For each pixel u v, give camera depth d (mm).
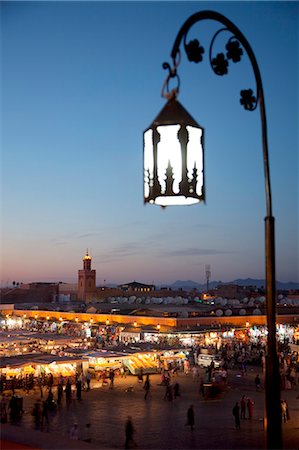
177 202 4508
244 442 17766
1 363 27797
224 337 41000
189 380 30750
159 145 4168
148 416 21859
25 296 77125
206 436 18609
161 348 33469
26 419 21297
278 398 4922
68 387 24469
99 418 21500
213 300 60250
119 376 31641
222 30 4469
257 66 4742
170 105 4195
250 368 35062
